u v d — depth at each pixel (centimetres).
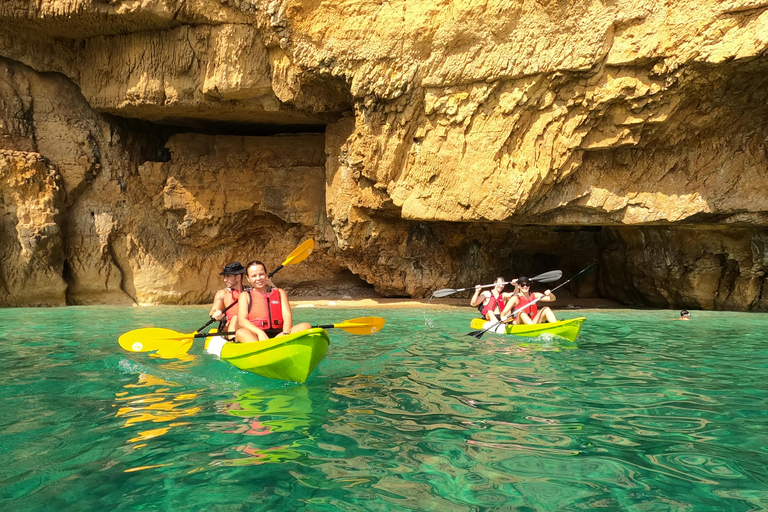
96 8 1258
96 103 1458
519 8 1093
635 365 546
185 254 1642
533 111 1169
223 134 1691
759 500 236
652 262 1470
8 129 1463
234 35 1280
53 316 1146
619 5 1046
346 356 605
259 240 1719
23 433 328
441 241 1557
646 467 274
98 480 258
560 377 488
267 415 367
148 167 1588
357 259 1559
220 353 560
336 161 1427
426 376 494
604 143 1159
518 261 1794
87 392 434
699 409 379
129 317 1123
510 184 1191
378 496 241
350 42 1194
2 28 1365
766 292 1347
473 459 285
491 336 782
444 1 1137
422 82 1189
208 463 280
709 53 1004
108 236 1575
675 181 1210
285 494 243
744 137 1166
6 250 1436
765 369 526
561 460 283
